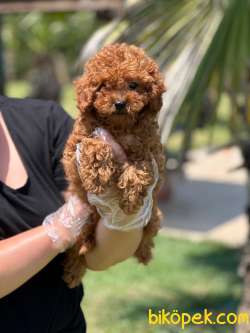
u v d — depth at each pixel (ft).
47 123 2.08
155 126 1.81
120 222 1.81
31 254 1.82
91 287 5.59
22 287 1.94
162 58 3.55
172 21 3.62
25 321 1.93
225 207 8.41
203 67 3.49
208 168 10.61
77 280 2.01
